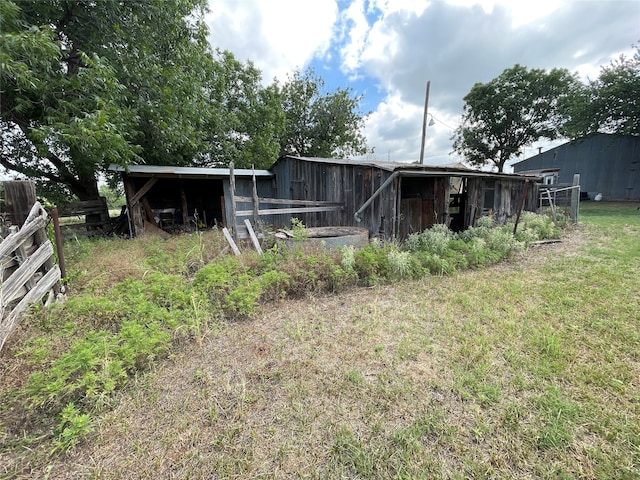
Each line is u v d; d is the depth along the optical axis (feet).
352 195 21.76
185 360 7.66
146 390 6.47
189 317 8.95
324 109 58.18
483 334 8.73
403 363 7.39
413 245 17.42
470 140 78.02
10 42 13.73
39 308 8.55
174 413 5.81
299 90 57.57
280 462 4.75
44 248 9.60
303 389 6.47
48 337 7.56
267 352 8.04
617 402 5.87
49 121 17.39
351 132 63.52
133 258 14.89
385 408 5.88
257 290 10.69
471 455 4.81
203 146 32.42
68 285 11.05
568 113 58.18
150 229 26.43
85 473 4.62
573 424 5.36
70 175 25.36
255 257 13.97
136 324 7.82
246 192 31.14
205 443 5.13
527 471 4.54
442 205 22.50
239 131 44.09
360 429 5.38
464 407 5.85
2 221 9.05
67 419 5.10
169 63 26.81
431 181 23.26
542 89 64.95
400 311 10.61
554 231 23.86
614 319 9.41
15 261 8.39
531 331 8.78
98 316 8.69
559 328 8.95
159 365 7.41
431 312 10.44
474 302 11.14
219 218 37.55
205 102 31.04
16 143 22.04
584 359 7.33
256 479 4.47
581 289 12.07
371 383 6.63
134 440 5.20
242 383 6.68
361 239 17.56
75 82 17.72
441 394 6.24
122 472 4.62
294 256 13.70
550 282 13.12
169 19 23.90
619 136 52.70
